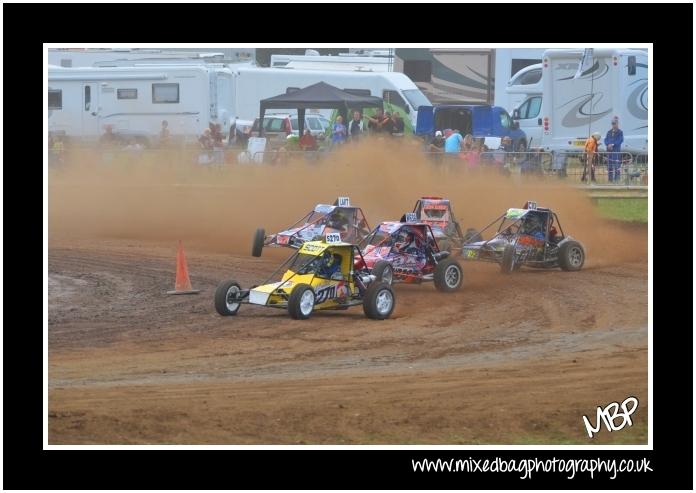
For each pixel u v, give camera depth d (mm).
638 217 59656
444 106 72312
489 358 26641
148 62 84438
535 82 80688
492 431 20891
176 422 20500
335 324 31016
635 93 68250
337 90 69125
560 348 27938
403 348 27766
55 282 38406
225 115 78062
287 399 22266
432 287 39094
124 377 23938
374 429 20625
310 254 31922
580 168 63406
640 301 35562
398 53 86438
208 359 26016
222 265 43844
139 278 39844
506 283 40031
